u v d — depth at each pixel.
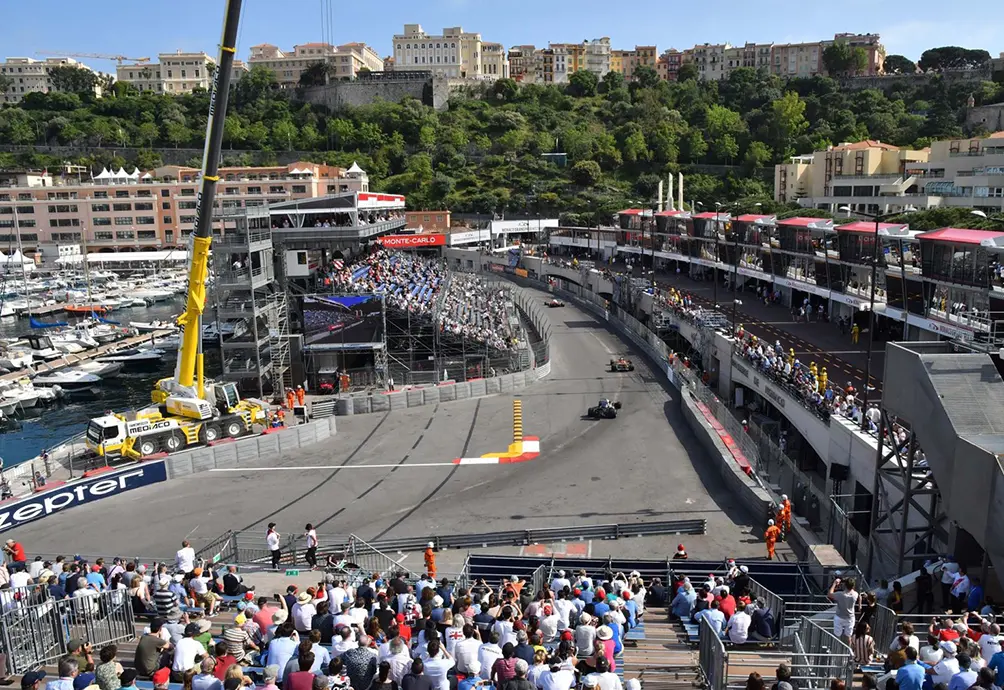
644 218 119.44
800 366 52.28
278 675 15.64
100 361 88.94
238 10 42.69
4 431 70.25
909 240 54.69
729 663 19.00
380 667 14.08
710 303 85.44
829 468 41.66
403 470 47.19
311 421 53.72
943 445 24.58
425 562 31.97
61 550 36.66
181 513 41.22
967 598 23.45
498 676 14.92
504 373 67.81
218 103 44.09
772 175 195.88
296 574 31.61
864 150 141.12
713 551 35.28
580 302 108.69
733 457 45.28
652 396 62.25
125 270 157.62
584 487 43.88
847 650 17.00
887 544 34.09
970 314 47.56
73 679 14.13
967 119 181.25
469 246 161.25
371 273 81.81
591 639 18.89
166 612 22.97
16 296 127.88
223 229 64.12
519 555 34.84
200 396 49.94
